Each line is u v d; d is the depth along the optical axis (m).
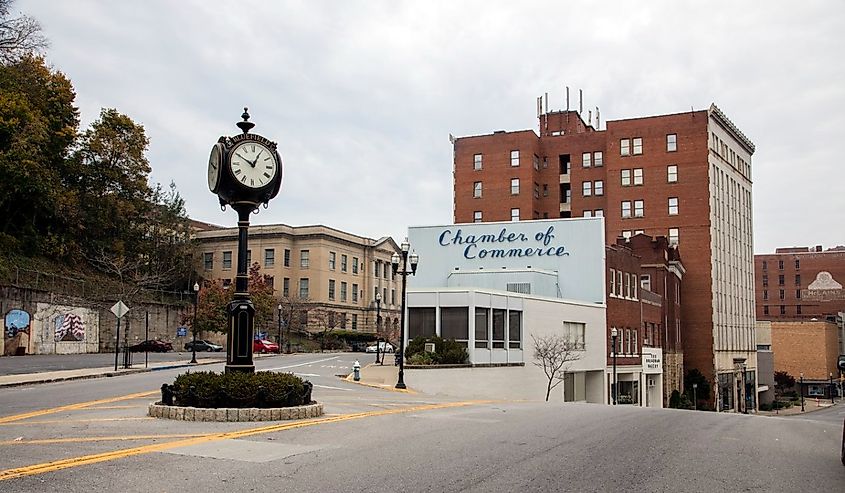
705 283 75.12
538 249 50.91
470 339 36.12
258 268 81.19
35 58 59.97
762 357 99.12
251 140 15.85
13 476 8.48
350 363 48.50
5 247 55.16
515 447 11.98
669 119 78.56
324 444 11.62
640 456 11.52
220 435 12.19
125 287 62.78
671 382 65.06
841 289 142.62
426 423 15.28
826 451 13.13
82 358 46.38
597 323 48.38
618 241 66.00
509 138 86.12
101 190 68.12
